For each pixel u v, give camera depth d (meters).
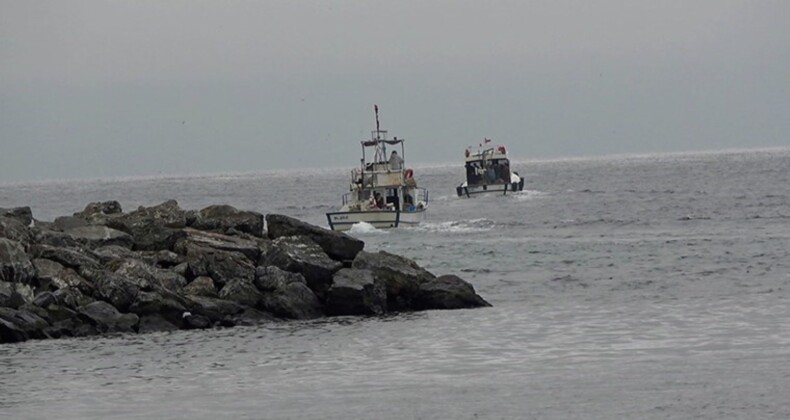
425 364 105.12
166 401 92.12
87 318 122.50
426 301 139.62
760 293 147.50
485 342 115.62
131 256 136.25
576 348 111.31
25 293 123.31
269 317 130.75
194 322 126.31
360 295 134.12
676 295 148.62
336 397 92.38
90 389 96.88
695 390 90.94
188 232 145.50
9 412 89.31
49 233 136.50
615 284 163.38
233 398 92.75
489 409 87.25
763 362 100.81
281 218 150.62
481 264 195.88
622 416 84.06
